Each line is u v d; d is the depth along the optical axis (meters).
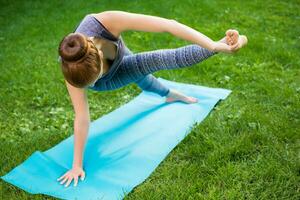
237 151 2.61
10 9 6.72
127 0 6.71
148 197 2.28
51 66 4.38
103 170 2.57
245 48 4.53
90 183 2.45
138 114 3.27
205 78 3.92
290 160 2.49
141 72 2.61
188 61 2.51
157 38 5.00
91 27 2.27
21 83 4.00
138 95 3.65
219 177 2.39
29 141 2.99
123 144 2.84
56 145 2.89
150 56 2.57
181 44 4.82
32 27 5.75
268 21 5.57
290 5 6.36
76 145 2.52
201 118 3.12
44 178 2.53
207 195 2.28
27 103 3.62
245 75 3.87
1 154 2.81
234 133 2.88
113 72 2.55
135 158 2.66
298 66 4.07
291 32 5.10
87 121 2.49
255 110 3.18
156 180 2.46
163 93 3.32
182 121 3.09
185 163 2.58
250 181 2.36
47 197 2.38
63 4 6.81
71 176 2.49
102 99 3.65
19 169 2.62
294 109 3.16
